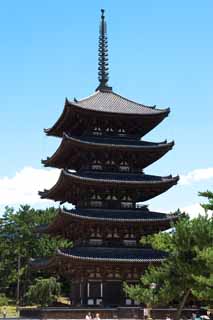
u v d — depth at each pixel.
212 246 52.75
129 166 90.38
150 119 91.56
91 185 85.94
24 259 157.75
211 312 80.44
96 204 87.00
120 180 86.25
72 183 86.38
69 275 89.88
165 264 55.16
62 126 96.56
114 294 83.38
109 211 86.62
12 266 157.62
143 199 91.94
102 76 99.69
